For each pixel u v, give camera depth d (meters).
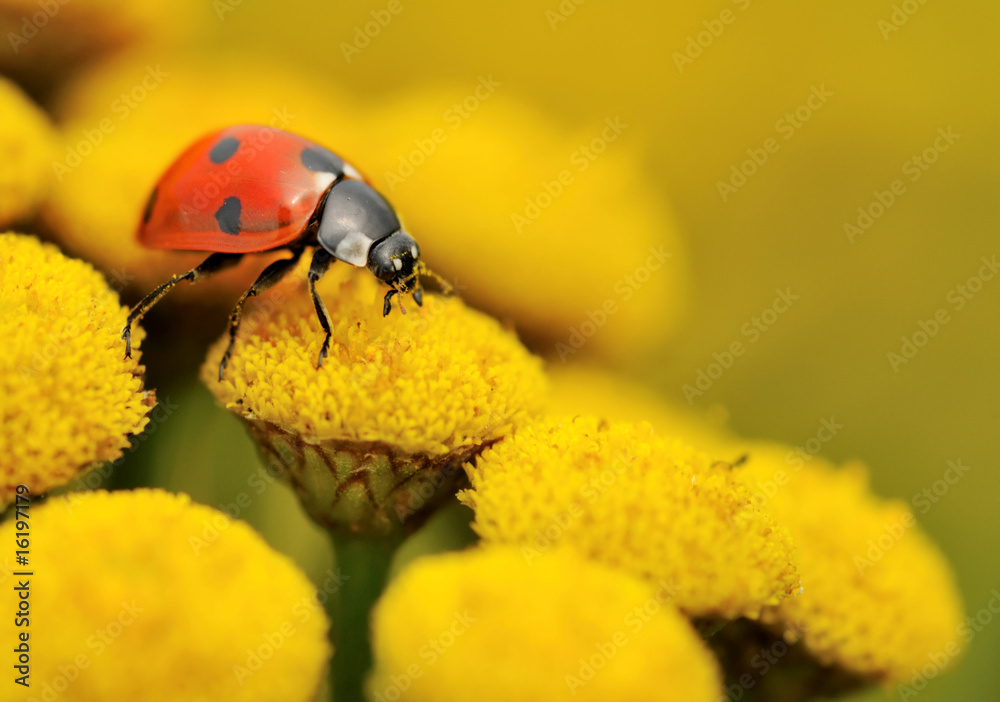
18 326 0.07
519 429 0.07
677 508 0.07
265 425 0.07
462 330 0.07
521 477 0.07
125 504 0.07
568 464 0.07
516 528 0.07
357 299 0.07
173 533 0.07
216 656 0.06
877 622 0.07
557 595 0.06
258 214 0.07
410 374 0.07
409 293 0.07
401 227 0.07
